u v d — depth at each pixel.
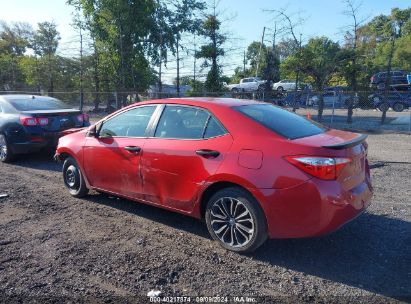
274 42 20.48
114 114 5.63
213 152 4.30
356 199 4.00
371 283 3.65
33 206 5.87
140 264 4.04
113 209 5.73
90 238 4.68
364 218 5.26
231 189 4.20
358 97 19.64
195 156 4.45
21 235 4.77
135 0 21.64
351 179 4.02
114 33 22.23
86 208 5.77
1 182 7.30
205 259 4.14
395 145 11.47
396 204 5.82
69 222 5.21
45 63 30.78
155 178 4.87
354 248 4.38
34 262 4.07
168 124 4.91
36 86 32.06
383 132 14.93
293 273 3.86
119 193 5.46
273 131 4.16
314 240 4.59
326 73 18.28
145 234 4.80
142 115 5.26
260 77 33.28
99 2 21.70
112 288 3.59
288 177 3.85
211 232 4.45
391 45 20.02
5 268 3.95
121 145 5.28
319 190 3.76
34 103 9.41
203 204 4.55
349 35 18.16
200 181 4.40
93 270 3.91
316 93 17.89
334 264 4.03
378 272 3.85
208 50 21.20
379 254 4.23
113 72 23.67
